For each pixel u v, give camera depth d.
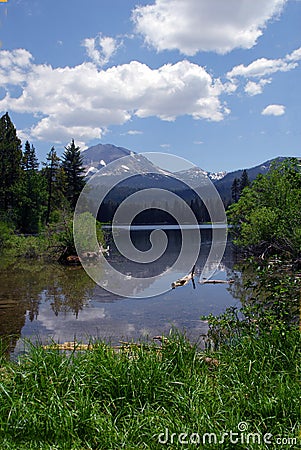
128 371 3.76
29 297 10.95
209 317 5.68
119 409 3.42
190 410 3.31
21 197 38.28
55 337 7.15
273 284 5.24
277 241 13.43
